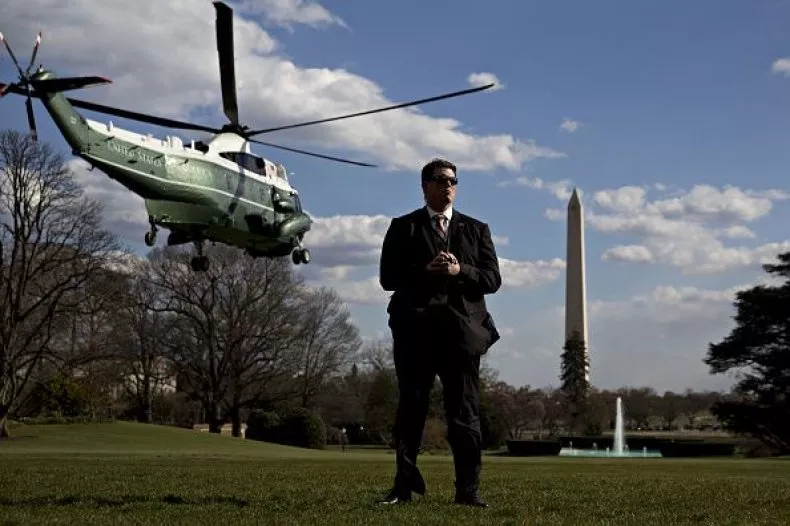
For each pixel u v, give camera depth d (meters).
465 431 6.89
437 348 6.95
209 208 23.28
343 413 82.00
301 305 61.28
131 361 57.56
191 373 62.50
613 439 69.81
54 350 46.12
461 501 6.89
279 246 26.03
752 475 15.17
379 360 85.38
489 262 7.09
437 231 7.01
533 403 101.62
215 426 58.66
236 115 24.97
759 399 59.38
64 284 40.69
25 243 40.28
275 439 56.84
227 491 8.38
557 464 21.89
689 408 145.50
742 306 60.91
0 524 5.43
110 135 20.97
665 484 10.55
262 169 25.45
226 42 23.66
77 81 19.66
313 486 9.23
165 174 22.11
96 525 5.42
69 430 45.56
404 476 7.03
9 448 36.38
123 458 21.47
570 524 5.74
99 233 42.09
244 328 58.44
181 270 57.81
